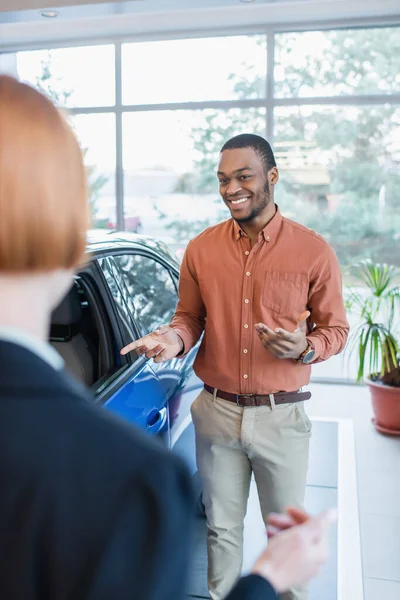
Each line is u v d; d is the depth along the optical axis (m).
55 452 0.45
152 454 0.46
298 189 5.55
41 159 0.50
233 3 4.35
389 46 5.19
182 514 0.46
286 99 5.45
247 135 1.74
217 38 5.54
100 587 0.43
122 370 1.95
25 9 4.44
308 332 1.88
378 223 5.43
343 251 5.52
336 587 2.36
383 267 4.80
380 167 5.36
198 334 1.95
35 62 6.00
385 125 5.30
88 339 1.92
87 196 0.55
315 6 5.15
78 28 5.69
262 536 2.78
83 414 0.47
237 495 1.90
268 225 1.76
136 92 5.79
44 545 0.44
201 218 5.86
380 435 4.09
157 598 0.44
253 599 0.60
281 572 0.63
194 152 5.77
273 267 1.76
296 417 1.79
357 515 2.95
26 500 0.44
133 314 2.12
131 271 2.26
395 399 4.04
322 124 5.42
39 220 0.50
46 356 0.50
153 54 5.70
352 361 5.37
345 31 5.26
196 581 2.39
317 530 0.67
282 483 1.80
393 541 2.75
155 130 5.81
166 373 2.17
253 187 1.71
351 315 5.19
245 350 1.77
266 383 1.76
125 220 6.01
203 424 1.86
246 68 5.52
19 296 0.51
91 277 1.94
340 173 5.44
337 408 4.70
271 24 5.37
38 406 0.47
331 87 5.36
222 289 1.80
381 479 3.40
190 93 5.68
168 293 2.51
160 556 0.44
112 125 5.89
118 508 0.44
